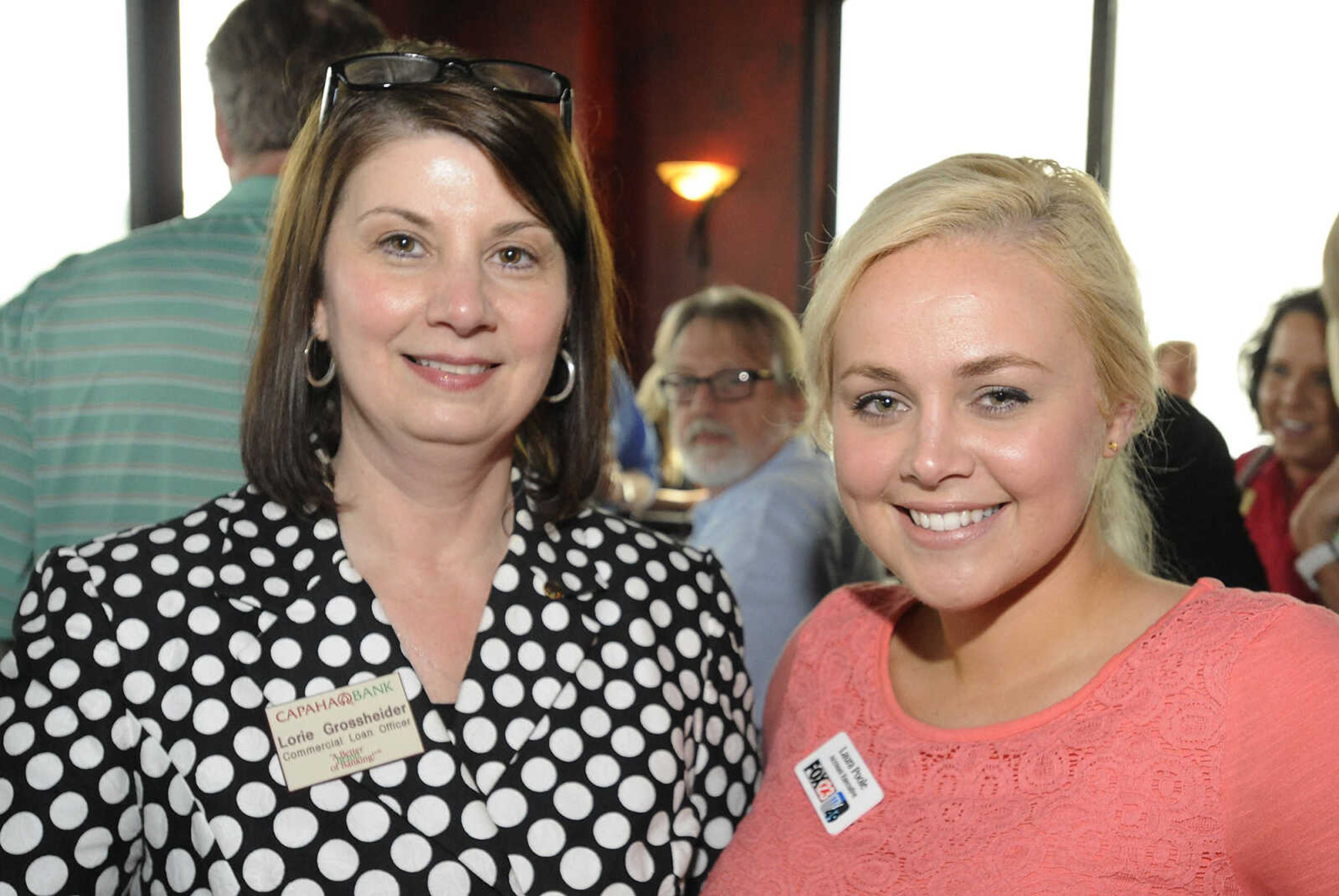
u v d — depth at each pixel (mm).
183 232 1982
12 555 1981
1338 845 985
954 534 1117
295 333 1239
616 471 3879
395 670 1197
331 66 1193
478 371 1199
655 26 7539
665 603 1374
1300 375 2963
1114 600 1183
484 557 1324
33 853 1065
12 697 1099
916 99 6863
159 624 1146
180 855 1111
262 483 1249
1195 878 1035
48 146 3641
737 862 1271
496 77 1193
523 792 1208
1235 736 1031
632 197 7660
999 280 1062
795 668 1402
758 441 2820
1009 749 1134
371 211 1164
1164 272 5637
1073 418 1086
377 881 1124
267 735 1136
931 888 1106
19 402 1952
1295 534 2387
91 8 3859
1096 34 6133
